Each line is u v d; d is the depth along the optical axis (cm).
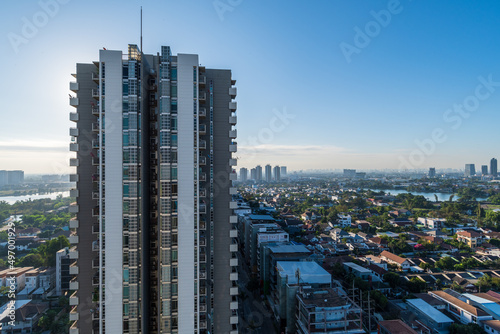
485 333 6094
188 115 4097
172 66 4100
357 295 7612
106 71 3953
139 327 3869
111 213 3909
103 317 3834
